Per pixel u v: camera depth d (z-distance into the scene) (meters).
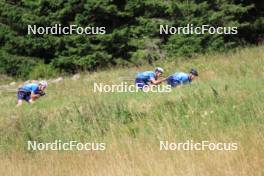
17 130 43.84
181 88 45.97
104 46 82.12
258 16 94.50
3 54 87.81
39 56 88.44
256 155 30.53
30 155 40.00
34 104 49.25
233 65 58.88
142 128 39.69
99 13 82.50
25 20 83.19
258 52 65.69
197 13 81.69
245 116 38.38
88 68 81.62
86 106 44.56
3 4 86.50
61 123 43.25
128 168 32.38
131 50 84.50
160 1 82.62
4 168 36.84
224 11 83.81
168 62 72.31
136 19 82.81
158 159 32.94
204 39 80.62
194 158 31.86
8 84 80.81
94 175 33.00
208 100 41.50
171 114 40.84
